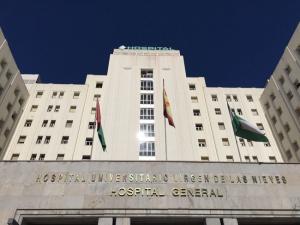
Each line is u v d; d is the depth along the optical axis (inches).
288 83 1368.1
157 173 679.7
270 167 703.7
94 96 1748.3
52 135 1533.0
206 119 1633.9
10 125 1416.1
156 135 1343.5
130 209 608.4
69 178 665.0
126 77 1640.0
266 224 627.5
